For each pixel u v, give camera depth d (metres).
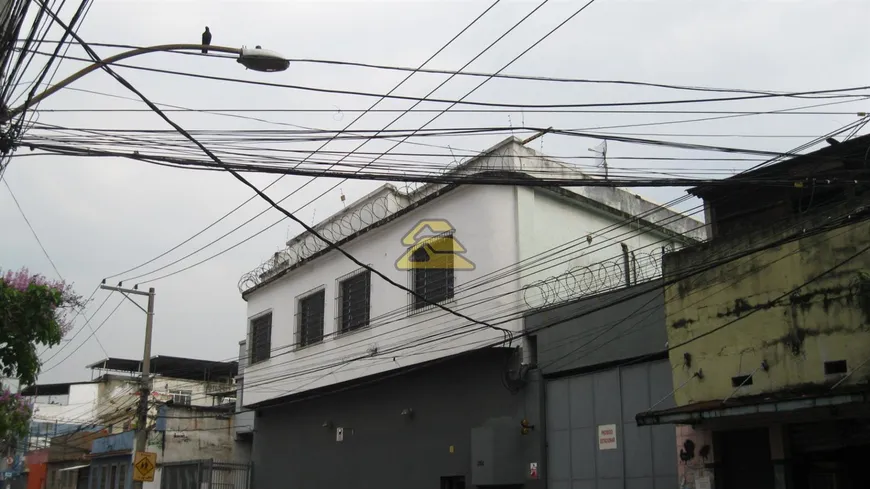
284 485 25.64
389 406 21.52
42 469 40.66
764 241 12.49
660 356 14.87
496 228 18.77
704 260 13.38
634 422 15.00
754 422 12.39
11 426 12.16
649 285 15.31
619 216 21.55
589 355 16.25
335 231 24.50
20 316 10.60
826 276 11.55
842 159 11.52
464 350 18.81
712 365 12.84
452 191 20.00
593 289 19.23
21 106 8.17
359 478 22.14
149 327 24.53
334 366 23.38
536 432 16.88
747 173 13.32
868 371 10.79
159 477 30.45
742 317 12.55
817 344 11.46
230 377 46.31
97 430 39.59
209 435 32.31
